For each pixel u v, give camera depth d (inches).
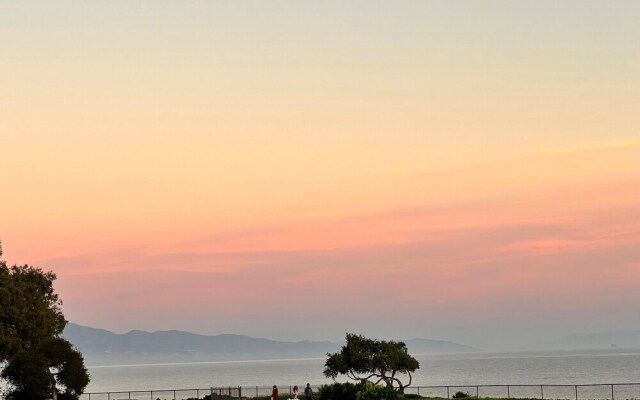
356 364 2822.3
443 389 4756.4
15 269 3186.5
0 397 2672.2
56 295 3297.2
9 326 3024.1
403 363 2844.5
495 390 4763.8
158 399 3223.4
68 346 2819.9
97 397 4771.2
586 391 4714.6
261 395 3484.3
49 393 2719.0
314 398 2659.9
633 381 6727.4
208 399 3053.6
